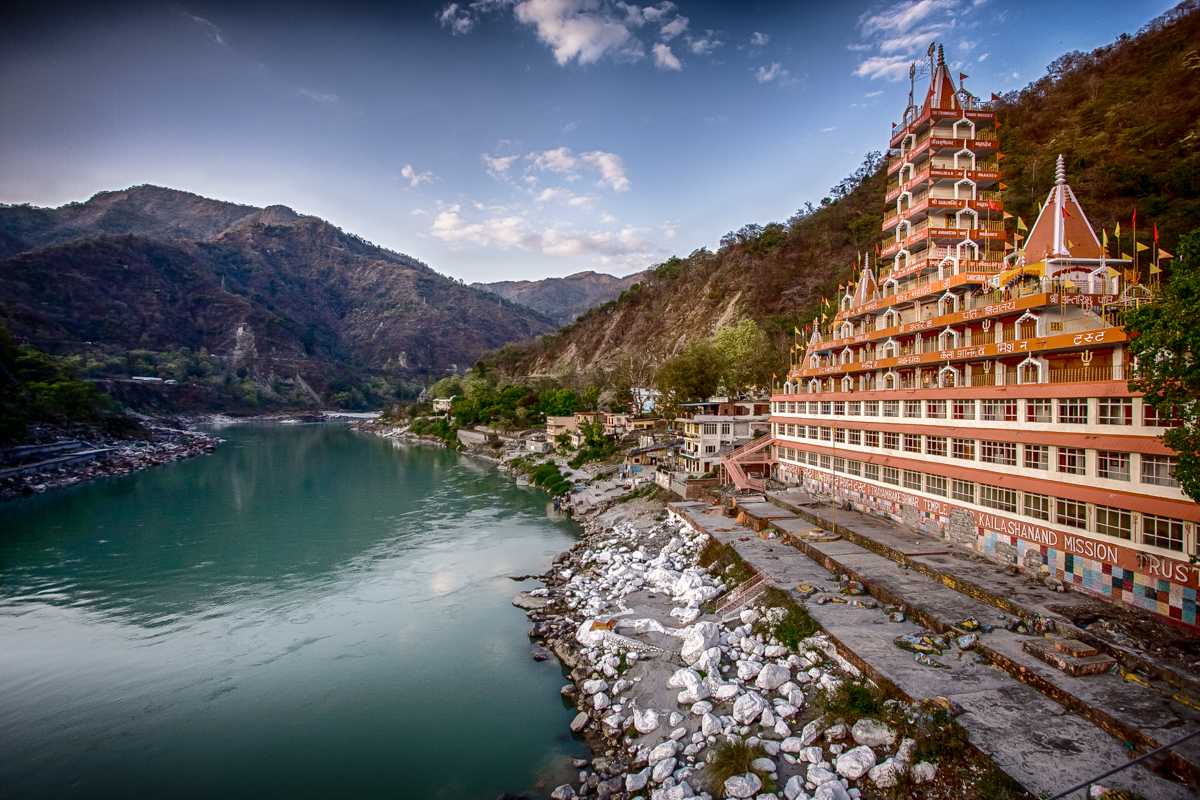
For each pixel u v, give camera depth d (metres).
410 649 36.50
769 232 167.75
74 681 33.38
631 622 35.88
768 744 22.88
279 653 36.41
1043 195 84.81
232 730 28.67
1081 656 23.55
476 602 43.78
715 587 39.12
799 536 43.41
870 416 48.22
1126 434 27.05
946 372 39.69
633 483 74.94
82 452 110.50
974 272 41.50
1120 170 82.56
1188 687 21.58
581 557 52.50
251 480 99.88
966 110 45.84
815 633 29.27
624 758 24.69
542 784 24.08
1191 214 70.00
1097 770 18.47
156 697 31.62
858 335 51.44
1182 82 94.38
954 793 19.06
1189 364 19.92
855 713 23.12
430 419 189.50
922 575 34.41
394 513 73.56
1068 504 30.14
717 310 161.50
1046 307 33.00
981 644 25.70
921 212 46.62
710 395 89.12
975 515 36.62
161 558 55.56
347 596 45.66
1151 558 26.00
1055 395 30.52
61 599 45.59
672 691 28.02
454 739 27.47
